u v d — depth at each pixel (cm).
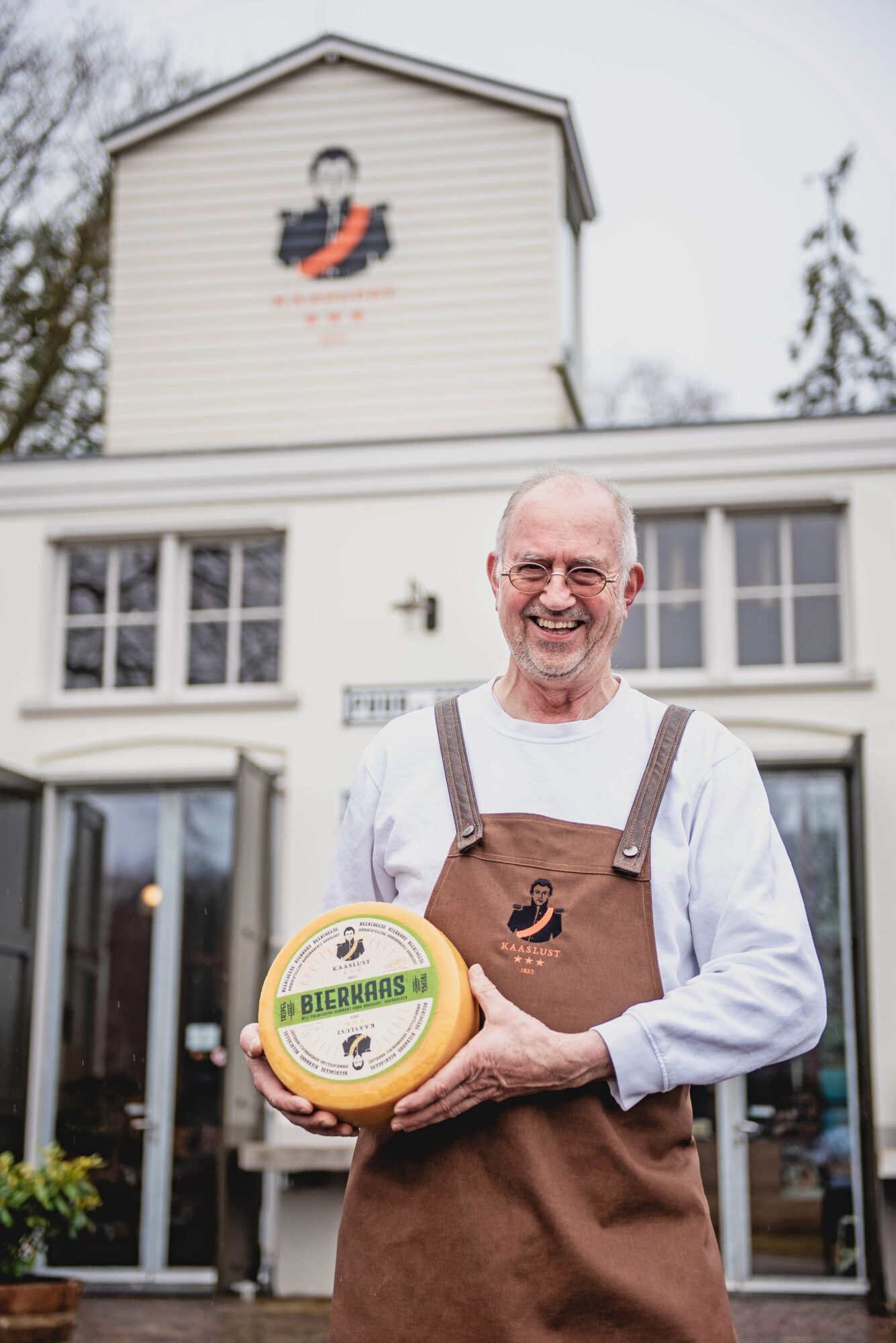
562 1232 198
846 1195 812
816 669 862
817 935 840
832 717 845
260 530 920
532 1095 204
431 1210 203
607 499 229
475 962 212
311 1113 202
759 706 853
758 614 873
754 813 221
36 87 1612
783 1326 706
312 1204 832
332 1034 204
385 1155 209
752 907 213
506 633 228
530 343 1087
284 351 1117
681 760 223
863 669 845
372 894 235
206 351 1127
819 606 870
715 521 874
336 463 913
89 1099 888
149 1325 725
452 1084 196
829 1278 804
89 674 934
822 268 1753
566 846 217
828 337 1745
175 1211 866
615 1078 203
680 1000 205
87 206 1606
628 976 210
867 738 841
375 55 1128
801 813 854
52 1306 639
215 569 934
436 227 1112
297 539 910
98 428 1609
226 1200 795
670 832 218
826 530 875
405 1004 202
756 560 879
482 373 1088
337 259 1120
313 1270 825
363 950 208
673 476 877
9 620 930
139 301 1141
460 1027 200
